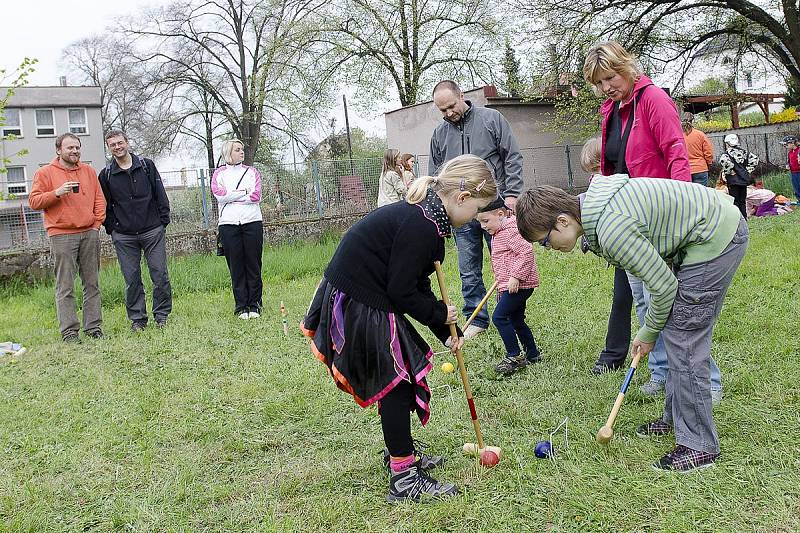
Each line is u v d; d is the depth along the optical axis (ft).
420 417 9.16
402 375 8.80
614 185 9.13
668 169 11.44
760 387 11.63
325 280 9.37
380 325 8.86
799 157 41.83
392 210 9.02
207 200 38.58
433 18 72.64
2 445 12.21
